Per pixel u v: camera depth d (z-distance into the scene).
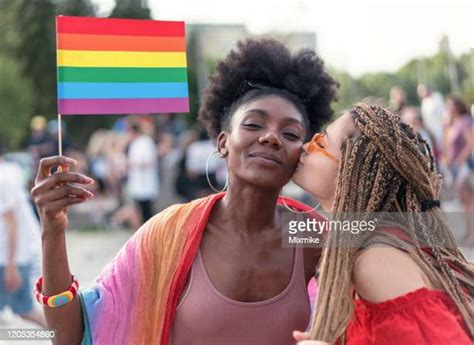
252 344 2.53
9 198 5.93
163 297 2.57
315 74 2.82
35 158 13.52
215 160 11.72
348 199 2.36
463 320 2.28
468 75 13.59
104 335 2.58
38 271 6.10
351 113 2.47
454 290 2.30
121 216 12.66
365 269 2.27
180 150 12.32
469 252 5.27
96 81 2.64
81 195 2.38
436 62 14.67
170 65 2.71
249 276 2.57
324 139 2.50
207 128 2.96
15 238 5.93
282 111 2.61
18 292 5.97
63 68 2.61
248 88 2.79
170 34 2.71
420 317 2.18
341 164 2.39
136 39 2.68
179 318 2.56
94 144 14.88
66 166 2.41
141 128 12.01
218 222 2.65
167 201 12.10
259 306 2.54
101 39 2.65
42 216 2.40
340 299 2.27
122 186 12.75
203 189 11.96
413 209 2.38
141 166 11.61
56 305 2.47
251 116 2.59
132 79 2.68
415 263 2.29
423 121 9.89
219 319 2.53
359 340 2.29
